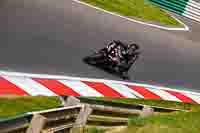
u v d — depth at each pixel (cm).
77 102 4631
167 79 8312
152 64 8488
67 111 4259
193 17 11881
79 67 6756
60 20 7644
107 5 9619
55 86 5878
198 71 9369
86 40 7600
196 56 10031
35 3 7619
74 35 7506
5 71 5556
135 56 7381
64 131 4459
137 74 7812
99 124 4956
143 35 9369
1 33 6234
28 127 3756
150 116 5731
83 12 8538
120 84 7131
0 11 6712
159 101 7269
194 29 11431
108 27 8662
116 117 5166
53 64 6375
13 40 6247
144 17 10225
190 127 5506
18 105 4784
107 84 6838
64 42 7088
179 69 8969
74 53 7000
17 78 5544
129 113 5400
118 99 6525
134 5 10575
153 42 9381
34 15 7225
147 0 11394
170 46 9731
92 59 7094
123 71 7350
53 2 8081
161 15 11088
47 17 7444
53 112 3994
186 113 6225
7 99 4850
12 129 3522
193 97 8125
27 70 5856
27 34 6606
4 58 5788
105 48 7200
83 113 4559
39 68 6072
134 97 6900
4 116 4350
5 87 5172
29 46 6372
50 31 7112
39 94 5388
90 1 9262
